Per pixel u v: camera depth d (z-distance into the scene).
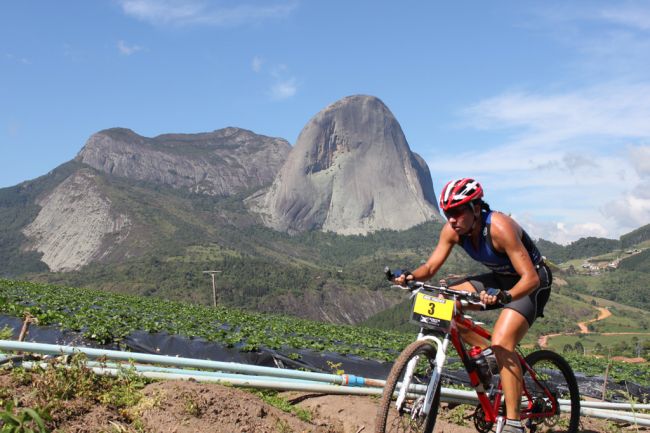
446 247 5.80
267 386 7.25
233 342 17.72
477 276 5.96
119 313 25.30
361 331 35.03
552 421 6.38
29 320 7.78
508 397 5.45
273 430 5.69
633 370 24.70
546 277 5.59
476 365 5.52
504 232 5.32
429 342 5.22
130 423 5.26
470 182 5.32
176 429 5.17
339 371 8.54
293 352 16.61
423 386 5.17
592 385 16.05
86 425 4.94
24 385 5.46
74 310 24.44
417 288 5.52
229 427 5.45
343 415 7.27
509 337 5.46
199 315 31.12
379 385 7.98
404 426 5.12
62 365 5.68
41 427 4.20
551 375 8.91
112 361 6.94
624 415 8.20
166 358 7.09
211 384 6.21
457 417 7.88
